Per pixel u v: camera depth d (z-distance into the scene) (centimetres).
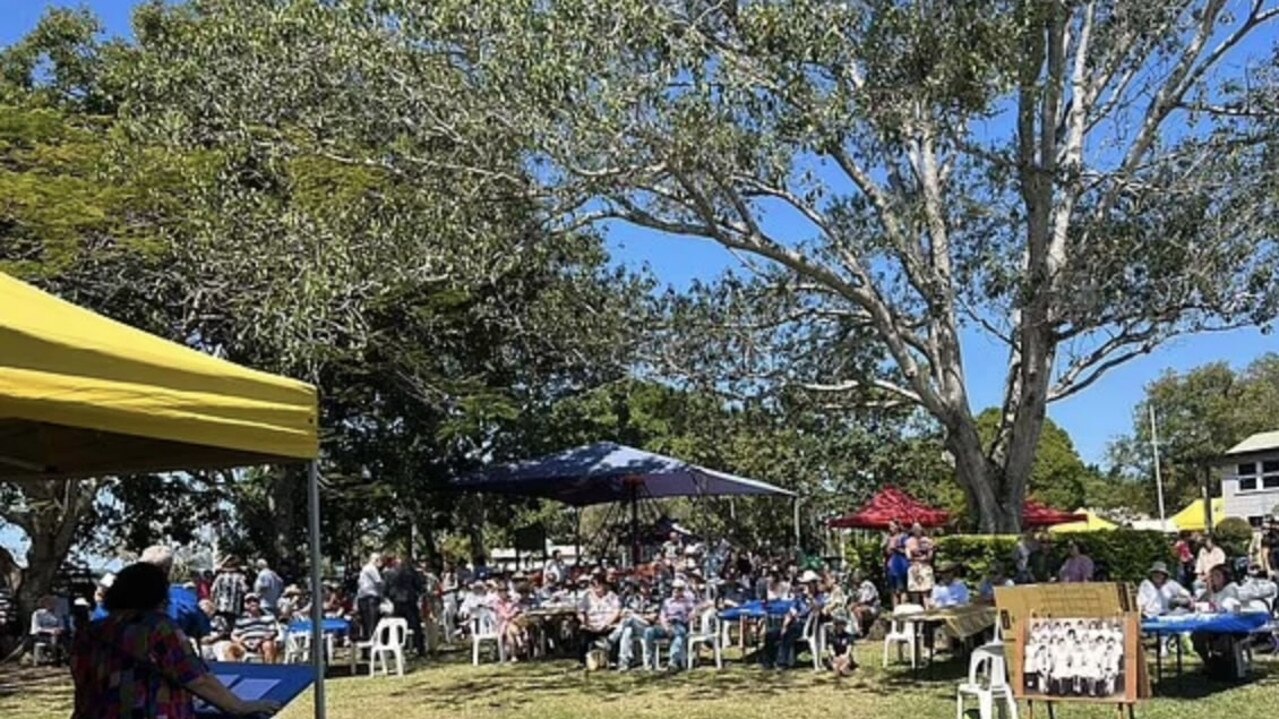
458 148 1441
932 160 1767
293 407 593
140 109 1752
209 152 1700
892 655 1672
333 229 1511
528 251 1527
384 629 1767
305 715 1314
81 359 469
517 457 2798
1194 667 1429
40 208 1855
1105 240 1630
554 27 1291
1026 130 1590
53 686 1719
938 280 1728
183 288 2070
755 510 4025
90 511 2577
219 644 1563
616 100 1306
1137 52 1728
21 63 2566
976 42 1305
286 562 2539
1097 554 1945
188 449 673
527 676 1630
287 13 1406
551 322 2055
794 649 1605
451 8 1317
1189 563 2159
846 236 1817
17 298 525
